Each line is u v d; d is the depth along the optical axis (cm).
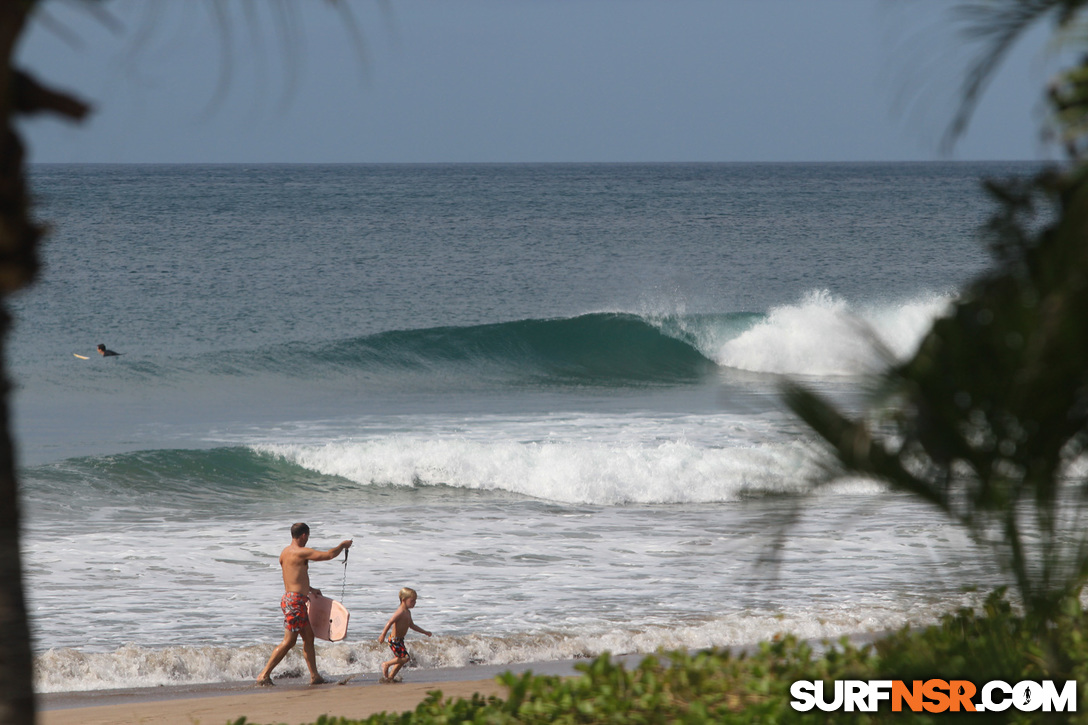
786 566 4772
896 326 12638
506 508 6291
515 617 4150
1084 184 1134
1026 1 1201
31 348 12238
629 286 18638
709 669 2292
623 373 12169
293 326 14338
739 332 12850
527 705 2169
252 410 9469
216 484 6750
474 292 17738
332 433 8381
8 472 1238
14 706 1223
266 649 3772
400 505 6362
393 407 9800
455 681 3428
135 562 4931
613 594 4466
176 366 10994
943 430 1205
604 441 8031
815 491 1290
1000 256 1257
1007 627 1841
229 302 16000
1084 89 1222
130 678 3522
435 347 12106
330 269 19875
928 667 1847
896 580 4516
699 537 5534
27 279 1200
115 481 6631
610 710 2062
